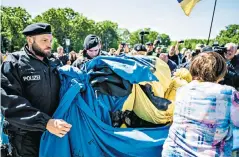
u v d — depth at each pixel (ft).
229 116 5.64
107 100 7.62
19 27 192.95
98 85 7.38
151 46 24.02
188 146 5.79
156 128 7.54
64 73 7.55
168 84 8.32
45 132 7.12
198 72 6.07
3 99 6.56
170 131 6.28
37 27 7.06
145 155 7.15
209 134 5.63
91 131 7.19
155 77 7.37
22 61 7.04
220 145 5.65
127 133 7.18
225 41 154.20
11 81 6.81
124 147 7.09
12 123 6.63
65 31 265.34
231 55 16.33
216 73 5.93
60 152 7.10
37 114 6.55
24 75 6.99
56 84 7.50
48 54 7.29
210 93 5.69
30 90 7.06
